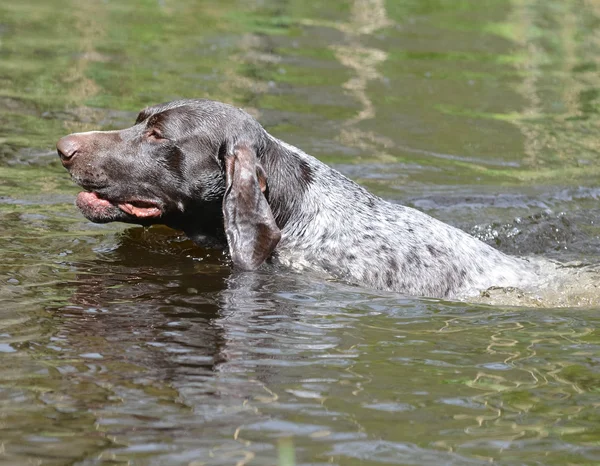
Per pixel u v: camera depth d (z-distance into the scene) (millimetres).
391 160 24688
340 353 13086
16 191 20500
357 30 38531
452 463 10000
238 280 16344
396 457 10078
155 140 16891
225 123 16938
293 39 36469
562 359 13234
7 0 39594
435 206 21781
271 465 9711
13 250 17047
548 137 27656
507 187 23516
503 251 20344
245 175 16500
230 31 37188
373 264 17422
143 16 38750
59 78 29266
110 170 16812
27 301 14453
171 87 29047
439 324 14781
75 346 12750
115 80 29453
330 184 18328
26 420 10523
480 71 34000
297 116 27422
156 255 17484
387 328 14391
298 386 11812
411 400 11570
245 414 10930
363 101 29531
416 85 31734
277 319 14445
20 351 12453
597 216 22250
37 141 23703
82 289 15234
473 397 11758
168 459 9781
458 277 17703
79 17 37750
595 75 34438
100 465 9602
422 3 44094
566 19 42562
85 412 10789
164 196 17094
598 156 26359
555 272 18766
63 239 17953
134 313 14234
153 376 11891
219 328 13828
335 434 10531
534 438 10656
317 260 17422
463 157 25562
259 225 16406
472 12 42906
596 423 11086
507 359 13164
